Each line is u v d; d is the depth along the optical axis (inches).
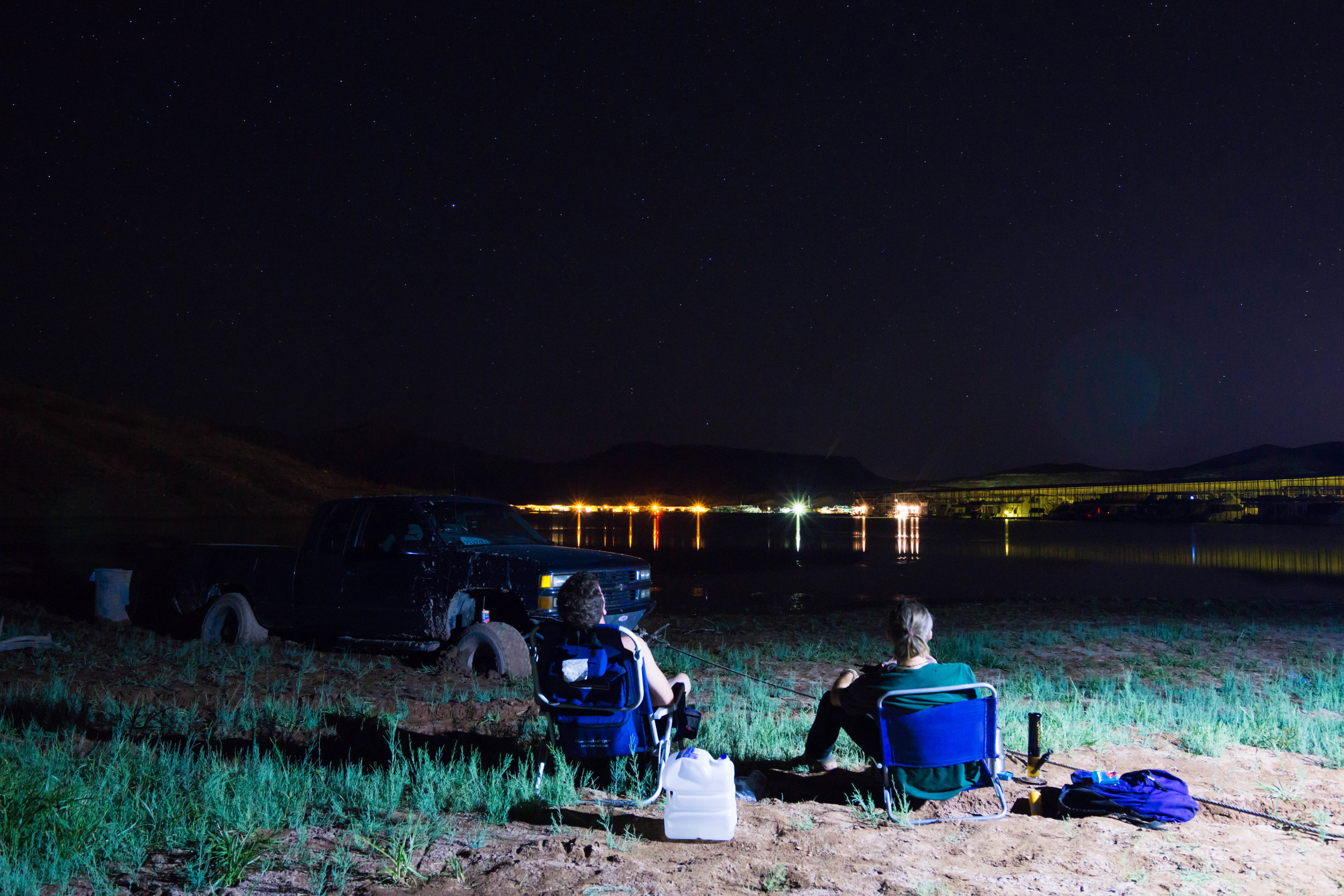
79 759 228.2
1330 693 354.0
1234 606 721.6
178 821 180.9
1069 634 555.8
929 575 1149.7
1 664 382.6
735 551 1683.1
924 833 188.4
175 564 1015.6
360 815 194.1
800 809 204.4
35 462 2293.3
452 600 390.6
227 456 2908.5
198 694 333.4
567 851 174.6
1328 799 214.5
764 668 422.6
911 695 197.8
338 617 419.5
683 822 181.8
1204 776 235.0
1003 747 257.0
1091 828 191.9
